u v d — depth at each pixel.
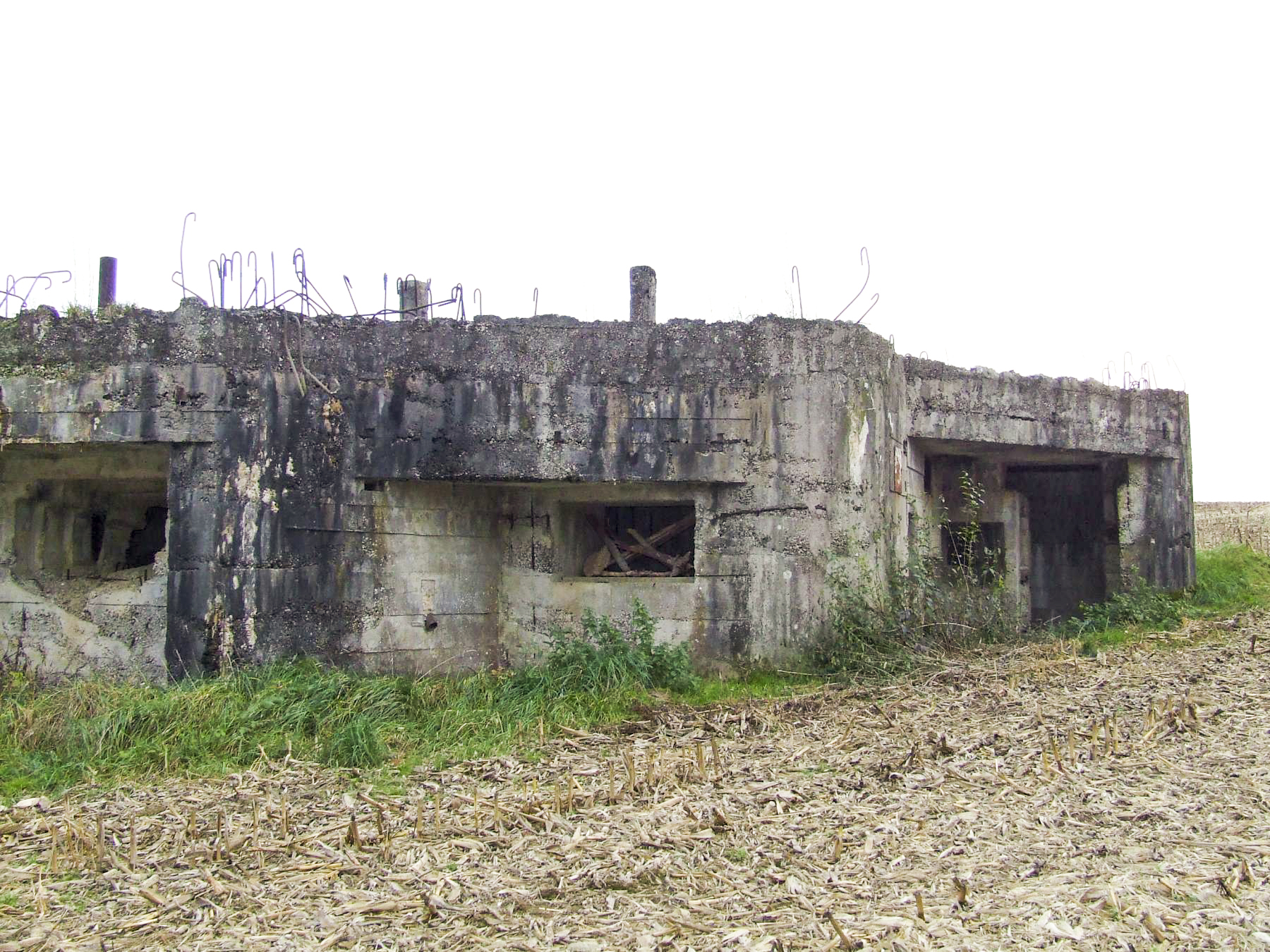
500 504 11.74
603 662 10.16
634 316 12.20
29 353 10.43
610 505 11.80
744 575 10.78
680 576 11.33
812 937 4.60
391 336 10.79
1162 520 14.93
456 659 11.17
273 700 8.95
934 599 11.68
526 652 11.47
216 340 10.38
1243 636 12.17
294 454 10.38
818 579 10.70
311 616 10.29
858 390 11.15
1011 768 7.04
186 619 10.05
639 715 9.31
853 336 11.20
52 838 6.25
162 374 10.26
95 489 11.56
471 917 4.96
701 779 7.05
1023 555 15.35
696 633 10.88
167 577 10.30
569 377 10.83
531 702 9.54
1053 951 4.37
